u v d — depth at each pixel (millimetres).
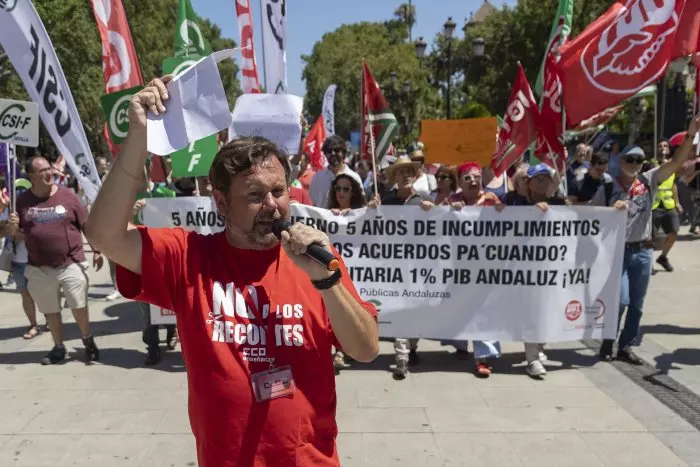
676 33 5273
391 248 5180
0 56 18359
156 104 1688
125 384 5008
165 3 34406
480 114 16047
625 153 5133
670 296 7699
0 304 8109
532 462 3625
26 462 3695
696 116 4902
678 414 4277
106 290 8898
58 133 5281
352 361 5562
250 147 1696
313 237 1576
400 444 3875
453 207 5094
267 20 6258
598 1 19906
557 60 5398
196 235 1861
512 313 5121
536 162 6305
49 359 5527
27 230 5328
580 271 5109
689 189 12375
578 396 4633
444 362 5539
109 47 5738
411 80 32500
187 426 4184
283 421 1671
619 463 3598
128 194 1678
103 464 3662
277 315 1729
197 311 1729
